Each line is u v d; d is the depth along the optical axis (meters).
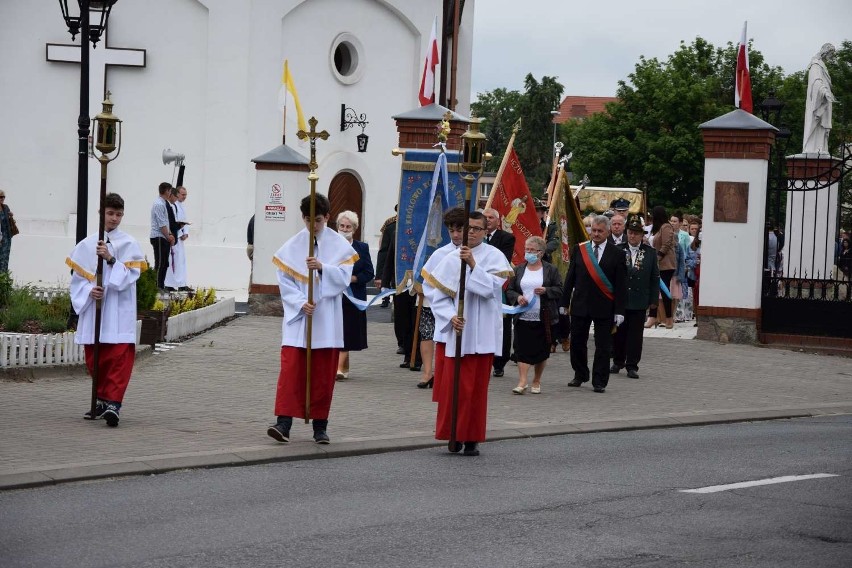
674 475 10.39
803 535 8.27
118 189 28.80
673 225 25.41
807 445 12.23
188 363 16.55
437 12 31.28
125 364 12.05
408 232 17.78
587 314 16.03
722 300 21.50
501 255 11.48
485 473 10.37
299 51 29.58
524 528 8.30
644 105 68.00
